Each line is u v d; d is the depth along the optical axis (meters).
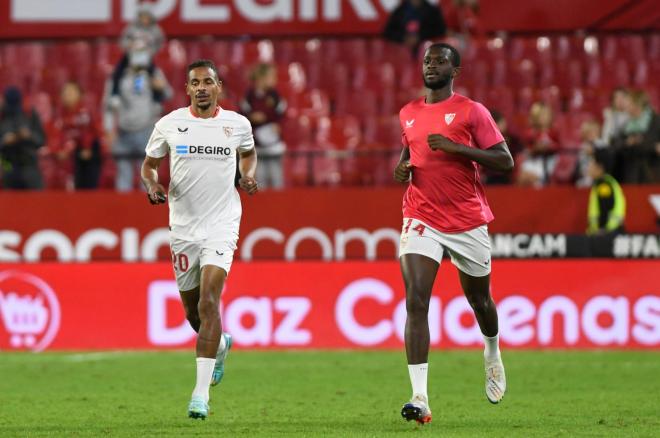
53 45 63.81
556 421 23.88
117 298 43.31
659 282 43.31
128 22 59.62
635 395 29.52
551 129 51.25
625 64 62.03
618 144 49.34
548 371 35.62
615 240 43.81
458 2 60.00
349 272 43.28
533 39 62.44
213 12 59.41
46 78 61.09
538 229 46.84
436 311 42.78
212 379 25.28
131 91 51.28
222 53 63.25
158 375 34.78
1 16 59.47
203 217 23.77
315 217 46.78
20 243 46.88
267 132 50.03
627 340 43.09
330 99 59.84
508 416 24.88
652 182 48.59
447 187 22.64
